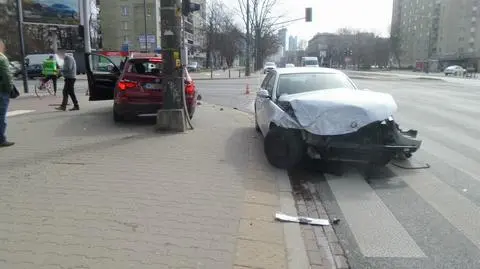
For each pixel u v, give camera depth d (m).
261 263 3.73
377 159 6.50
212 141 8.67
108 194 5.27
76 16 20.17
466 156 7.95
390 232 4.61
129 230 4.23
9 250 3.76
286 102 7.24
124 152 7.49
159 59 10.64
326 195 5.83
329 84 8.36
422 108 15.75
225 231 4.32
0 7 55.59
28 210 4.69
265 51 84.19
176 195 5.32
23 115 12.09
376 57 118.56
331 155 6.54
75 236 4.07
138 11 95.44
